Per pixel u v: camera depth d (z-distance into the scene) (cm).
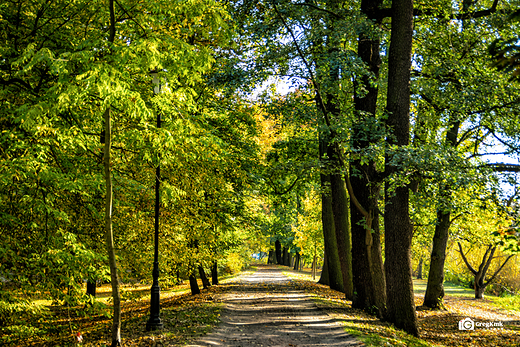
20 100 930
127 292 1071
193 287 2188
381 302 1355
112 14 748
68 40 921
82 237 1062
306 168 1305
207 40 1345
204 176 1434
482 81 1298
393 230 1180
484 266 2856
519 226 688
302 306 1502
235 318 1238
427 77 1439
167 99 809
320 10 1341
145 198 1236
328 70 1244
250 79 1304
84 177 905
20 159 744
